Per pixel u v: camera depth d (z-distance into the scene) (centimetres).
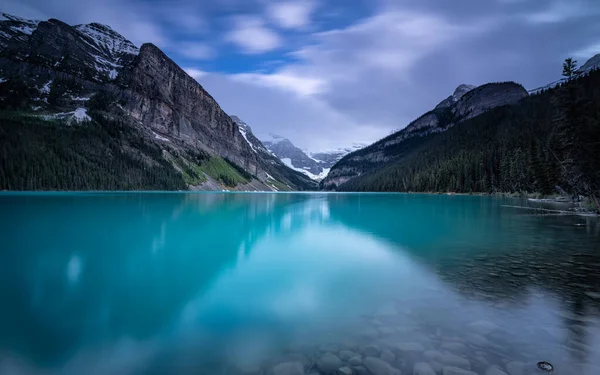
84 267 1362
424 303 883
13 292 1054
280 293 1014
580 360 580
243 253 1627
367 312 837
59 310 897
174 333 748
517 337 671
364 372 555
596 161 3111
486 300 892
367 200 7625
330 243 1897
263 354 641
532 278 1095
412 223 2842
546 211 3703
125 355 661
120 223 2822
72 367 632
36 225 2622
